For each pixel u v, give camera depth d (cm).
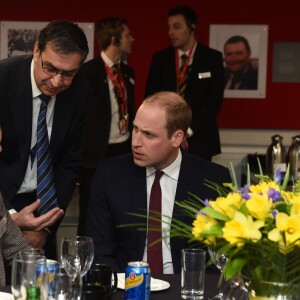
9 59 371
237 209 200
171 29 637
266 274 198
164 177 317
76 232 663
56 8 711
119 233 318
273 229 192
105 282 236
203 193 320
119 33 607
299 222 190
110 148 615
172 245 304
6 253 310
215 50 645
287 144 726
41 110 365
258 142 726
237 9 712
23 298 209
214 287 262
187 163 323
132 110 627
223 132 725
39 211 375
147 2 712
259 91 720
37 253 246
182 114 310
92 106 602
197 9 712
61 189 387
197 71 638
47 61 331
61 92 371
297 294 198
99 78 607
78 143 389
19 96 362
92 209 324
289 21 712
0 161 374
